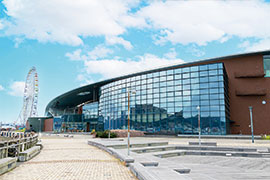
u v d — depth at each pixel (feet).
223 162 56.34
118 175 34.09
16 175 33.73
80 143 99.60
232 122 156.76
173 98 161.17
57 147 79.92
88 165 42.96
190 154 70.03
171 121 159.74
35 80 284.82
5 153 45.44
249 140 115.03
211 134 141.18
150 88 175.32
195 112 149.69
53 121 330.34
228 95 158.10
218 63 145.38
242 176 39.55
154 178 26.20
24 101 286.05
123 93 195.83
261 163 54.75
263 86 151.94
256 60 153.69
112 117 206.59
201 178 37.01
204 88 148.25
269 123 148.46
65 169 38.83
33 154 55.52
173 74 163.84
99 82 218.79
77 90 258.78
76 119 289.74
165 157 64.54
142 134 158.51
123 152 54.44
